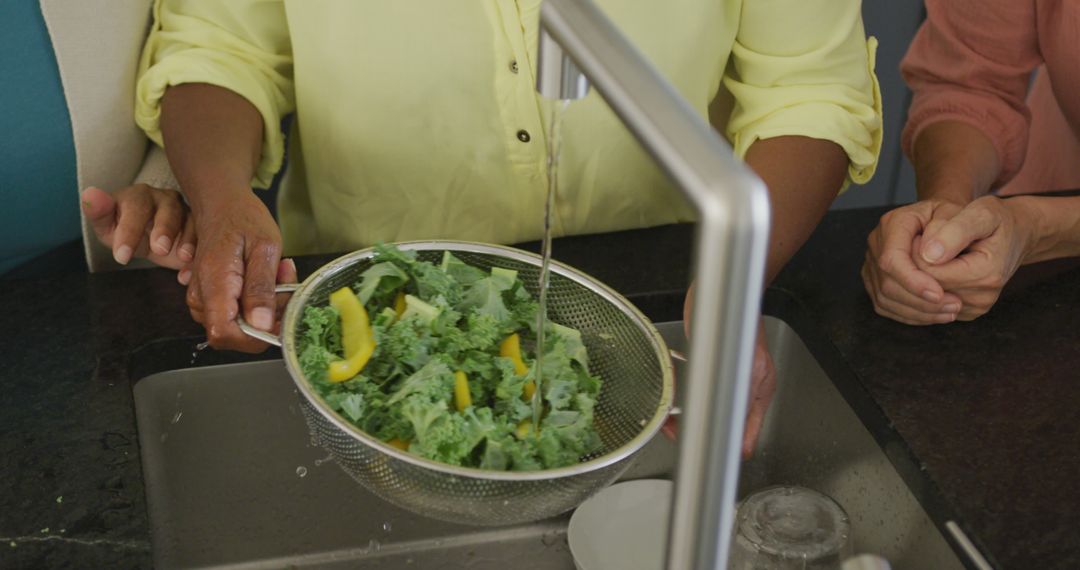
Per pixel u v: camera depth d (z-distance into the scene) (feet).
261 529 3.46
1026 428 3.33
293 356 2.86
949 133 4.60
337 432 2.68
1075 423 3.36
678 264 3.97
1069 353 3.66
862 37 4.29
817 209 3.87
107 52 4.14
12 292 3.66
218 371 3.57
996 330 3.74
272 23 4.19
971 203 3.81
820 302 3.84
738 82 4.37
